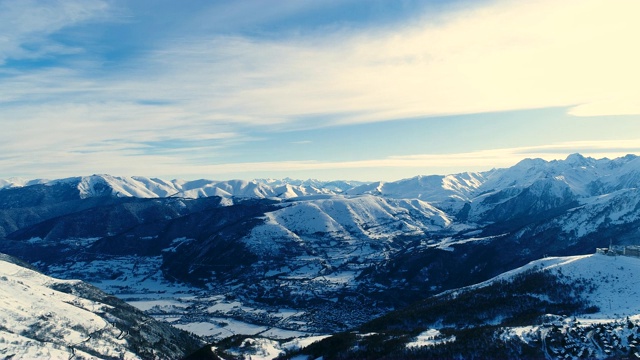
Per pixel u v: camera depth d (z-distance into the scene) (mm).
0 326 178250
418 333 173375
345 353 166875
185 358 189875
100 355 187625
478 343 148250
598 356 132500
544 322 162000
